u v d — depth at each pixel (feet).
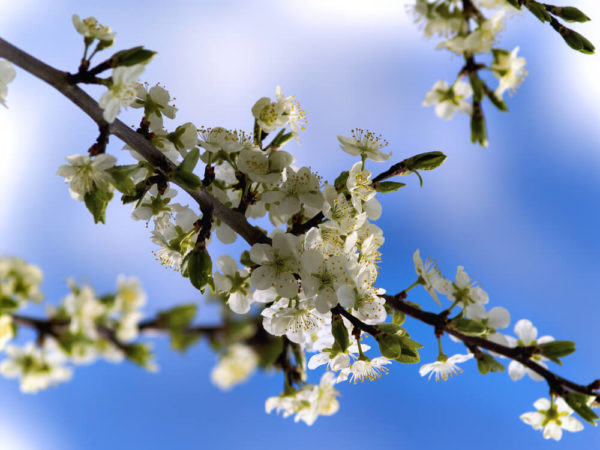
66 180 3.09
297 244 3.15
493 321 3.19
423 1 3.01
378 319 3.13
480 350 3.17
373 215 3.22
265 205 3.22
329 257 3.15
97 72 3.06
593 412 3.09
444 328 3.15
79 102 3.07
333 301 3.12
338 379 3.23
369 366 3.19
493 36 3.02
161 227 3.26
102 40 3.07
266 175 3.19
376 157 3.21
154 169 3.16
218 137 3.22
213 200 3.18
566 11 3.09
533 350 3.14
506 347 3.15
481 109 3.03
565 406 3.19
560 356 3.14
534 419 3.21
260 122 3.23
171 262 3.24
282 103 3.24
